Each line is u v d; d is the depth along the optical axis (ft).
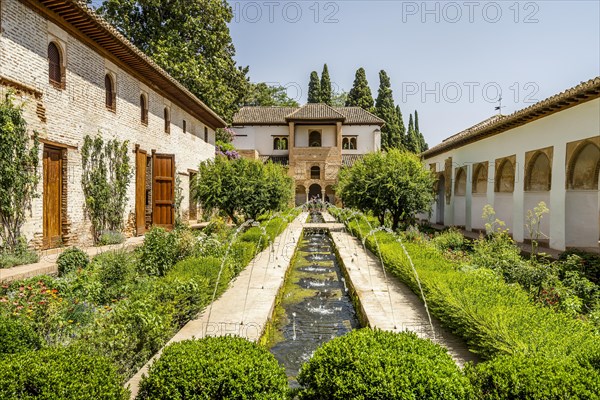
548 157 35.86
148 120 46.34
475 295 15.28
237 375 8.70
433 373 8.47
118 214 38.29
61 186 30.66
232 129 119.96
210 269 20.47
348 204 53.98
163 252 23.62
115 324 12.64
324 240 54.39
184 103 57.98
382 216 51.06
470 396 8.45
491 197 47.93
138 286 19.90
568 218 33.55
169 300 15.80
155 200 46.34
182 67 71.26
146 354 13.15
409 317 17.75
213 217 59.06
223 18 80.69
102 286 19.11
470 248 35.17
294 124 116.78
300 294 26.07
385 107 142.61
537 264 23.91
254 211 50.26
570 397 7.71
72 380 7.97
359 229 46.34
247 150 111.04
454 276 18.79
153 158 46.32
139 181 43.50
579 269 23.24
